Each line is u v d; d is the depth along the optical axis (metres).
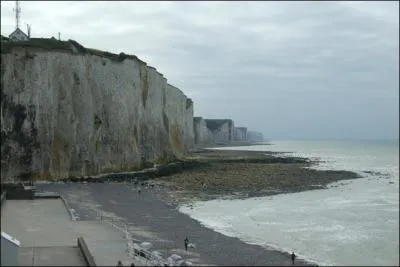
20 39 74.56
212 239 35.41
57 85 67.62
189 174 75.75
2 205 42.19
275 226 41.25
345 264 30.53
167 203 50.34
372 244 35.75
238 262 29.62
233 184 66.25
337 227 41.41
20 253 26.92
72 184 61.78
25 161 63.12
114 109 75.31
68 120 67.56
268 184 67.75
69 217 37.94
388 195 61.00
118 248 28.67
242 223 41.84
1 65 64.00
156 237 35.09
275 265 29.33
